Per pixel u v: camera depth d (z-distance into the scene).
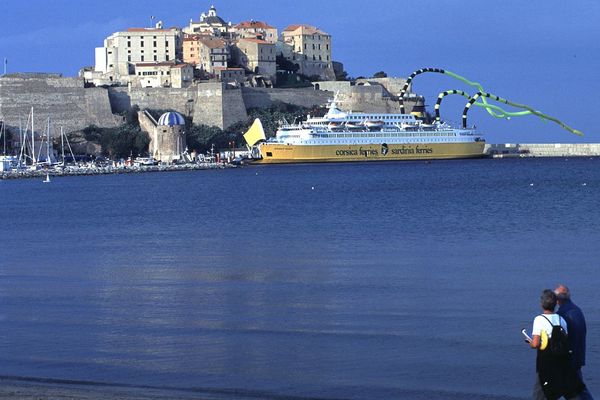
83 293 113.56
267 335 87.44
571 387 55.62
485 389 69.81
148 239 182.88
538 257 139.50
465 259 139.00
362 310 99.25
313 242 168.12
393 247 156.75
